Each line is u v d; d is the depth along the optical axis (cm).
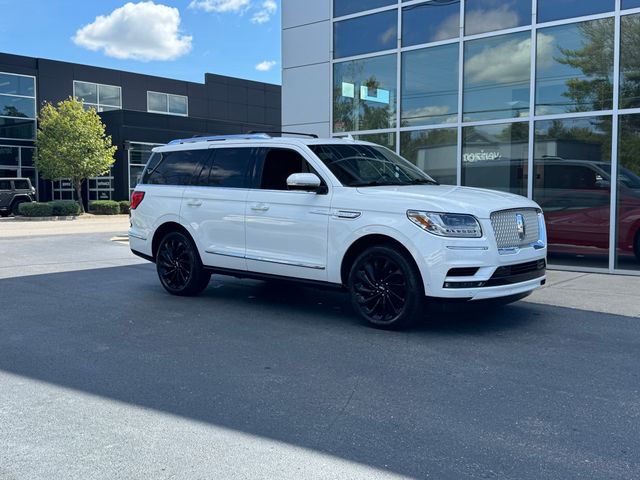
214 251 773
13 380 490
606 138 996
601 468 338
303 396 451
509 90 1091
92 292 876
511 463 345
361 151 742
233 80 4519
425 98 1196
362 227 630
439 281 586
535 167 1070
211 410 426
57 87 3400
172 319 700
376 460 350
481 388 465
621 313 716
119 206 3039
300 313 727
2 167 3170
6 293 871
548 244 1064
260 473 335
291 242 694
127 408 430
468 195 638
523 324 664
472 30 1126
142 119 3291
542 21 1045
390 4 1225
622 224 988
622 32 971
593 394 452
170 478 330
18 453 360
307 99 1366
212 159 796
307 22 1355
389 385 473
